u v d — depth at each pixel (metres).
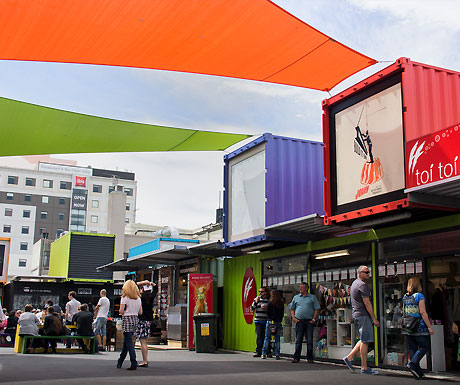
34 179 95.62
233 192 13.49
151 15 7.20
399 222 9.28
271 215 11.96
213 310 15.07
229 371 8.92
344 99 9.52
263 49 8.31
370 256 10.01
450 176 6.90
